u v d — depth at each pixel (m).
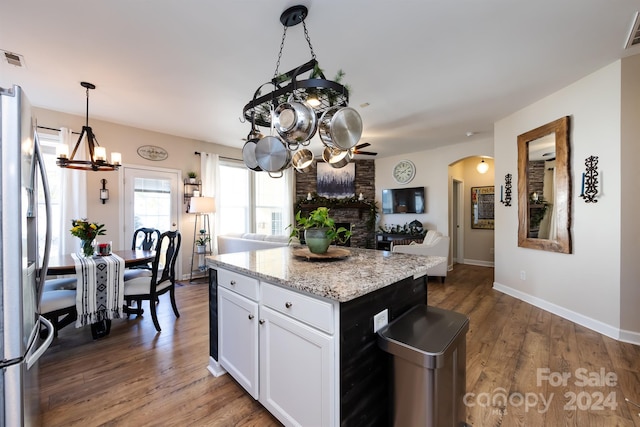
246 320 1.75
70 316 2.54
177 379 2.00
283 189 6.61
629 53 2.45
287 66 2.61
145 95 3.25
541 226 3.44
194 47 2.32
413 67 2.63
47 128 3.71
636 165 2.51
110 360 2.26
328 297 1.23
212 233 5.28
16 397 1.13
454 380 1.39
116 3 1.84
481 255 6.45
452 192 5.91
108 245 3.01
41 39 2.21
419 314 1.64
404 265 1.82
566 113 3.06
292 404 1.46
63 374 2.06
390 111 3.74
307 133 1.69
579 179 2.93
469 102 3.47
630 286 2.54
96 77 2.83
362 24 2.03
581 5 1.86
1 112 1.10
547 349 2.40
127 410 1.69
